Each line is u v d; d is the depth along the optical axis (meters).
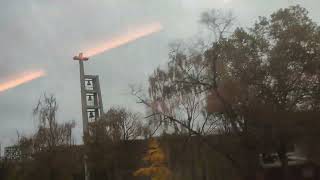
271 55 39.56
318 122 36.38
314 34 39.47
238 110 38.69
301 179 36.16
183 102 43.75
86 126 62.62
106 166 59.94
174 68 43.25
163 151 44.97
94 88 69.19
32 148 63.75
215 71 39.91
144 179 56.06
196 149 44.41
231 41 40.84
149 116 45.59
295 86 39.19
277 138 36.62
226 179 41.81
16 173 64.50
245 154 38.66
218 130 41.84
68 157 63.44
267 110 37.31
